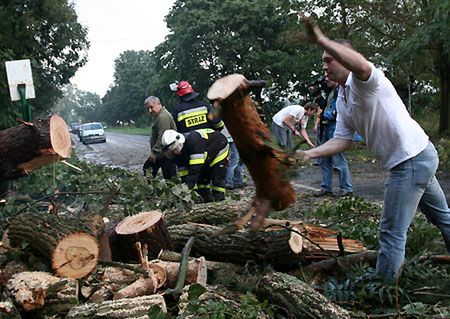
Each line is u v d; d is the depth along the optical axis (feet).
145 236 15.98
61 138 16.90
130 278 14.35
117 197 20.63
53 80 96.89
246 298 12.10
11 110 47.65
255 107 9.19
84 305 12.30
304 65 115.75
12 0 66.95
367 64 13.04
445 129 85.35
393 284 13.82
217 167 27.04
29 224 14.55
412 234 17.90
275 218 20.52
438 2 55.21
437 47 76.28
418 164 13.84
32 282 13.10
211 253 16.28
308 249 15.89
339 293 13.97
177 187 19.84
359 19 82.53
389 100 13.76
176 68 168.86
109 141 161.89
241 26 154.51
